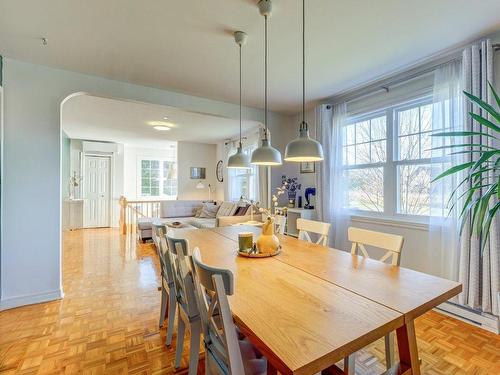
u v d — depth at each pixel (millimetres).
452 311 2387
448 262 2396
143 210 7520
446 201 2432
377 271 1483
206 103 3689
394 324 957
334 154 3574
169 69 2779
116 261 4109
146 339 2031
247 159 2592
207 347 1215
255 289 1231
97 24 2002
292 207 4160
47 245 2701
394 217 3049
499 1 1746
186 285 1456
